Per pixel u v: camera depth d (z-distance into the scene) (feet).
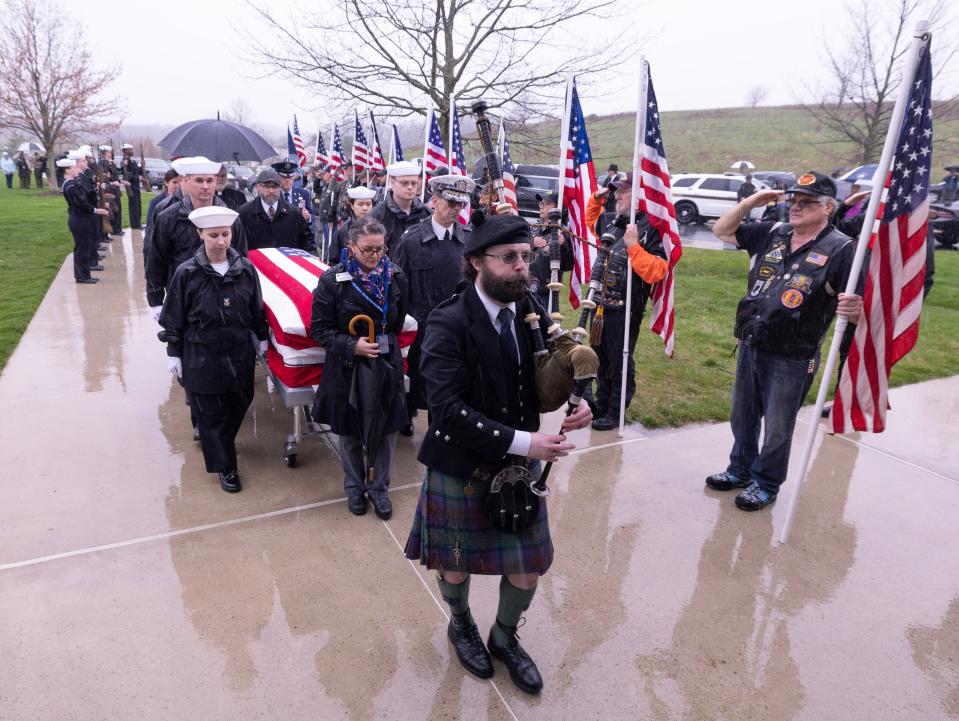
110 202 43.78
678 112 177.06
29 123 80.48
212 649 8.57
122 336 21.85
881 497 13.12
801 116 153.69
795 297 11.24
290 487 12.78
